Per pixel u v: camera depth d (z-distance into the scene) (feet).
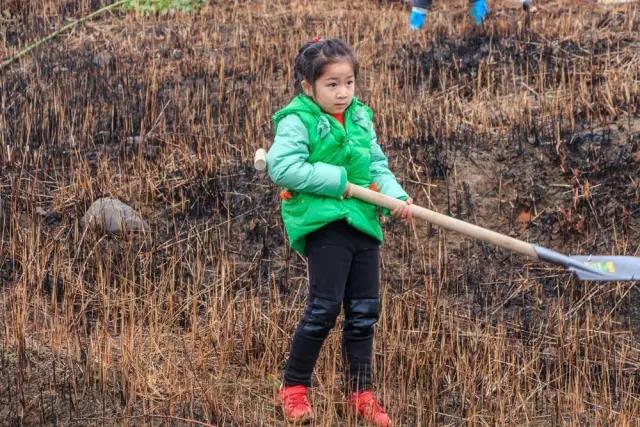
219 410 19.13
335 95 18.17
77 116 31.07
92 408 19.44
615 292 24.13
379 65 34.19
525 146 27.96
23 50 36.76
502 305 24.39
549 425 20.20
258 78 33.83
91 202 26.68
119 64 35.14
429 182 27.50
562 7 39.17
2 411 19.35
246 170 27.84
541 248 18.90
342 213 18.20
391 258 25.66
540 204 26.89
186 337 22.15
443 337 21.58
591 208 26.32
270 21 39.75
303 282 24.64
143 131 29.89
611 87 30.22
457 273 25.21
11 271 24.40
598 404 20.54
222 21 39.93
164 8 41.01
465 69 33.12
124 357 20.15
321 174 17.93
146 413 19.20
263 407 19.97
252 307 22.43
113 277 24.32
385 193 18.99
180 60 35.45
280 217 26.50
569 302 24.22
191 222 26.61
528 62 32.94
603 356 21.83
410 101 31.40
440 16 39.40
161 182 27.50
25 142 29.86
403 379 20.72
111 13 41.11
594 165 27.12
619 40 33.88
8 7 41.63
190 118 30.68
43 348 21.11
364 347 19.11
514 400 20.59
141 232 25.80
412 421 19.70
